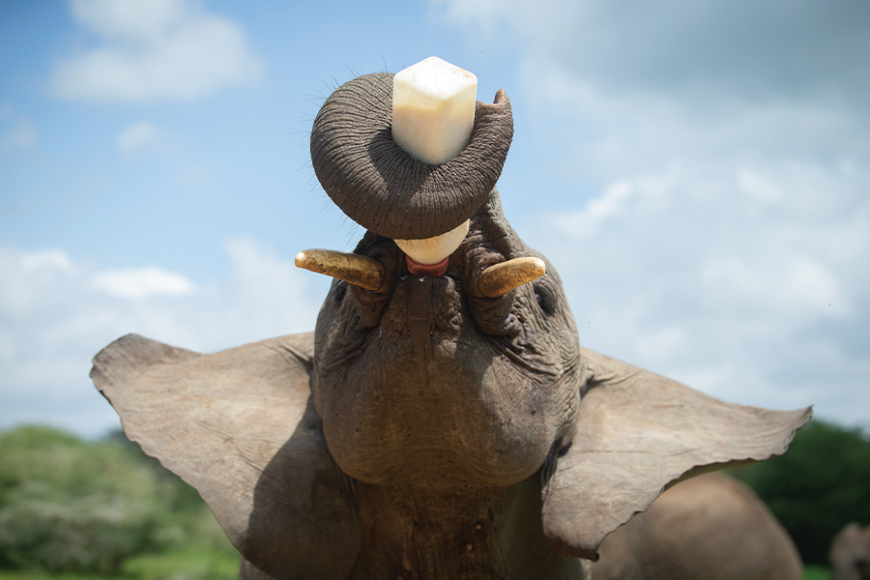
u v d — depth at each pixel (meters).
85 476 30.98
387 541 3.59
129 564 28.70
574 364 3.42
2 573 26.61
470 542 3.43
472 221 2.78
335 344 2.97
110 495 30.41
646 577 5.58
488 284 2.66
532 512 3.65
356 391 2.77
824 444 32.06
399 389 2.68
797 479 31.67
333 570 3.42
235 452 3.59
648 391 4.03
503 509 3.50
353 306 2.96
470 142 2.42
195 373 4.06
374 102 2.46
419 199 2.28
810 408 3.59
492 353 2.82
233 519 3.33
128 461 36.34
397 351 2.63
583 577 3.79
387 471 2.97
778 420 3.76
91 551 27.67
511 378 2.86
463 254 2.74
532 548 3.68
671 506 5.97
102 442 38.91
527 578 3.67
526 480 3.61
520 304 3.05
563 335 3.34
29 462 31.27
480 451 2.80
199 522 33.50
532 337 3.05
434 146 2.36
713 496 6.31
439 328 2.64
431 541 3.45
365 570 3.63
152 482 33.75
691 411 3.92
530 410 2.90
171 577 26.33
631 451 3.56
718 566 5.96
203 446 3.62
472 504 3.29
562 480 3.31
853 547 12.37
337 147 2.34
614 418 3.83
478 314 2.77
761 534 6.50
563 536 3.11
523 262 2.57
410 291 2.60
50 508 27.70
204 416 3.79
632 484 3.29
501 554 3.55
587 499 3.22
